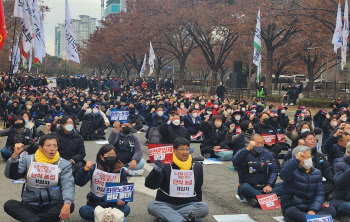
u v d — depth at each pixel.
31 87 29.50
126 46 53.59
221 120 11.48
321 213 5.79
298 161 5.77
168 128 9.72
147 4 43.47
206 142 11.56
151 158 5.52
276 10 30.42
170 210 5.45
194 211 5.48
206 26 37.88
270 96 34.09
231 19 35.19
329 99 30.31
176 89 50.31
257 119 11.93
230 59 58.72
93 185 5.56
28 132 9.88
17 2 14.12
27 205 5.16
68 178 5.20
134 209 6.62
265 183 7.13
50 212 5.14
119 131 8.34
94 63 78.88
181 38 49.03
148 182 5.46
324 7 28.00
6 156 9.85
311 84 33.22
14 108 16.03
